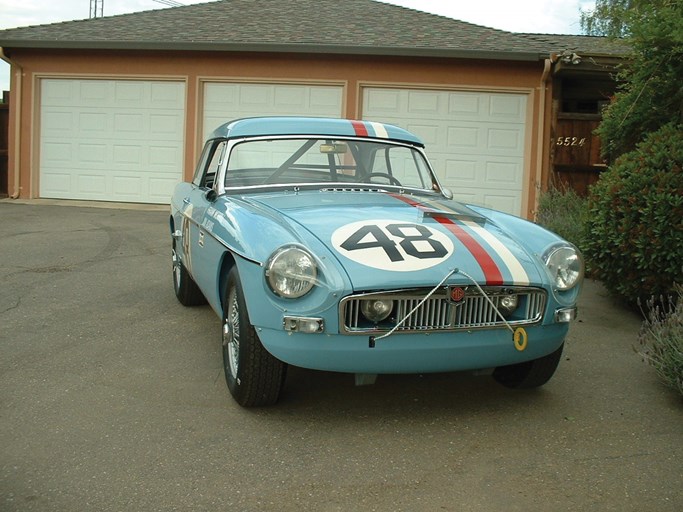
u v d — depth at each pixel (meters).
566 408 3.90
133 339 5.05
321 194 4.51
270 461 3.20
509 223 4.10
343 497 2.88
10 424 3.55
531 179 12.40
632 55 7.51
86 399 3.90
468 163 12.55
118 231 9.91
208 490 2.92
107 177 13.36
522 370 4.02
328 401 3.92
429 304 3.33
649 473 3.13
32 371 4.34
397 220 3.81
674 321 4.35
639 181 5.63
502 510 2.80
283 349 3.34
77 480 2.99
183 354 4.72
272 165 4.76
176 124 13.05
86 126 13.32
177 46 12.58
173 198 6.41
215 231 4.10
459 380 4.30
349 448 3.34
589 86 13.16
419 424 3.63
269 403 3.74
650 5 7.07
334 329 3.25
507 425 3.65
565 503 2.86
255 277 3.41
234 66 12.78
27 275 7.05
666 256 5.44
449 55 12.13
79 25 13.96
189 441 3.39
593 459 3.27
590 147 12.23
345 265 3.30
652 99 7.31
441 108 12.50
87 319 5.55
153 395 3.97
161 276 7.18
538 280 3.51
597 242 5.93
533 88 12.29
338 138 4.91
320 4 15.14
